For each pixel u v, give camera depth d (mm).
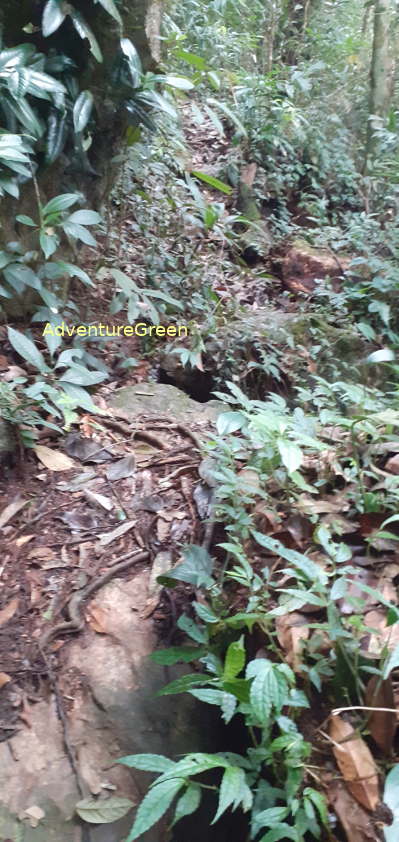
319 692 1777
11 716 2051
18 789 1901
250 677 1526
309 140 6535
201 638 2012
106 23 3230
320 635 1850
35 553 2477
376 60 6625
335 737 1654
